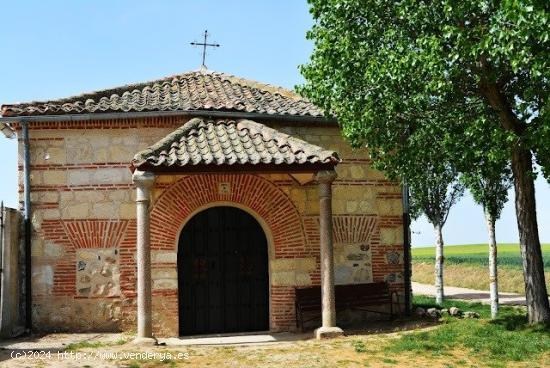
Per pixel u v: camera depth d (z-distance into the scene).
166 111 14.43
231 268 14.62
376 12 12.53
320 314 14.47
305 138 15.32
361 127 12.68
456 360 10.46
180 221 14.07
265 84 17.86
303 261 14.48
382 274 15.20
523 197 13.05
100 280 14.14
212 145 13.27
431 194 22.81
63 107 14.33
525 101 11.33
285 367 10.08
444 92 11.59
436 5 11.49
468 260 46.47
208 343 12.90
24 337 13.50
